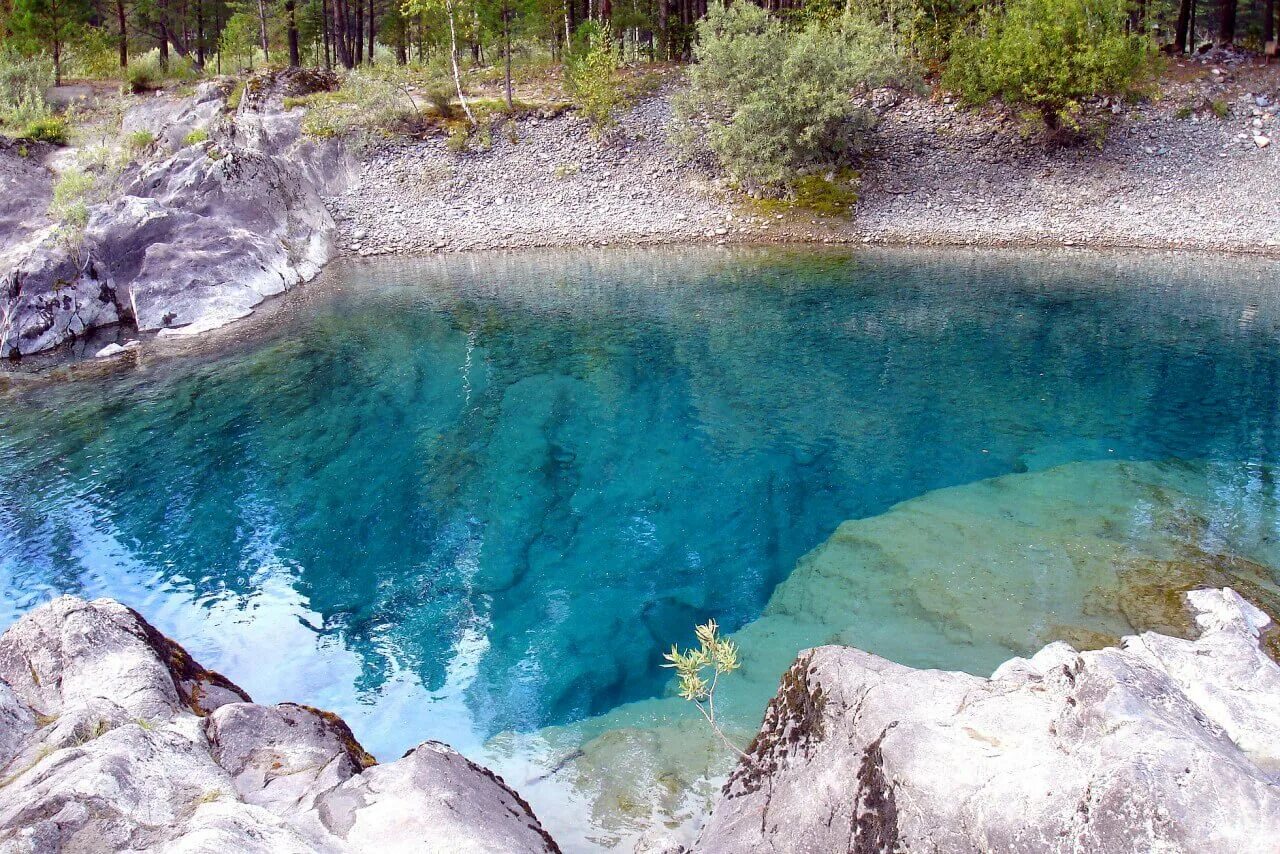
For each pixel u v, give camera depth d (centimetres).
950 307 2202
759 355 1864
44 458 1384
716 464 1337
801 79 3244
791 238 3112
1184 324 1984
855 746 457
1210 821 302
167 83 4125
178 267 2320
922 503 1169
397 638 909
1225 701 524
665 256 2944
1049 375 1683
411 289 2548
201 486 1277
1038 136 3384
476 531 1143
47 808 397
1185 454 1288
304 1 4662
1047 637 831
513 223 3256
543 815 624
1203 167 3125
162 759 475
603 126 3616
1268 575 927
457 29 3922
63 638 638
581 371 1777
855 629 877
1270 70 3531
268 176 2875
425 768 512
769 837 469
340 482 1288
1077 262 2653
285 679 837
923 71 3803
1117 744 349
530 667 851
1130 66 3181
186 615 949
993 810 356
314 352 1925
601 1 4319
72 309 2161
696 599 969
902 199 3250
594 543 1107
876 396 1606
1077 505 1128
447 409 1576
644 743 717
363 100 3600
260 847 376
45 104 3594
